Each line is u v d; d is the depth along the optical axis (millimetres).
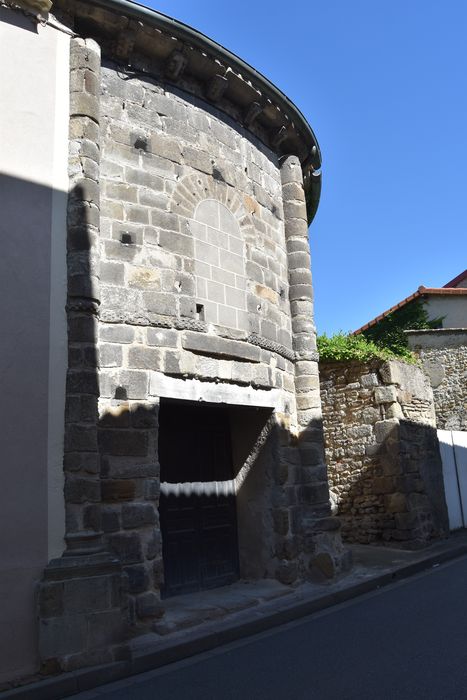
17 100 6820
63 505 6125
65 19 7668
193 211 8625
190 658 6246
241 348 8711
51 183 6867
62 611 5688
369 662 5520
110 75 8188
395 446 12516
